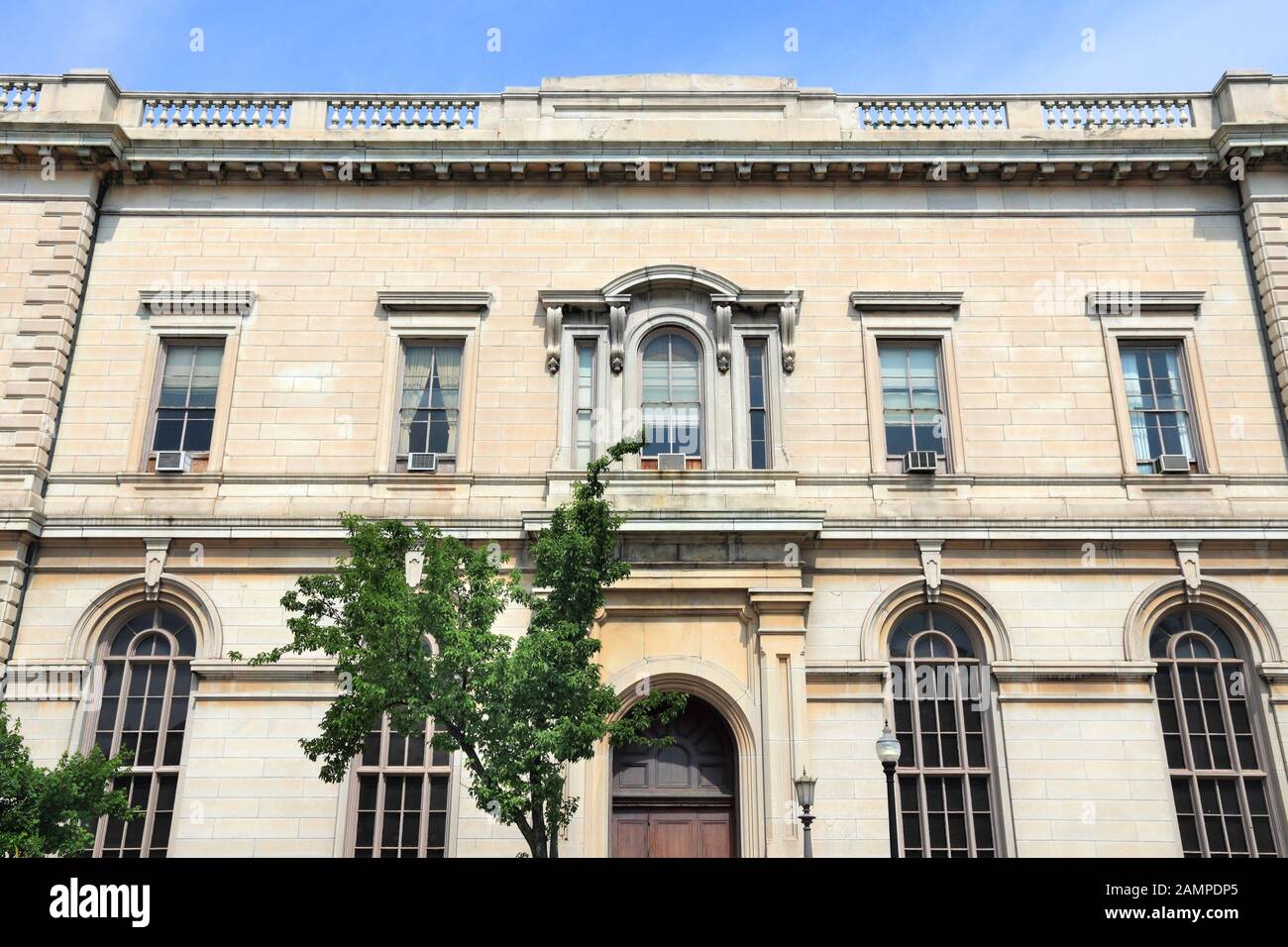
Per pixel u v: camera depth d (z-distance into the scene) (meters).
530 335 22.55
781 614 19.95
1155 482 21.47
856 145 23.25
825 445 21.75
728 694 19.75
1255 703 20.25
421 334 22.50
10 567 20.23
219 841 19.25
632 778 20.11
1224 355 22.38
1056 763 19.77
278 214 23.34
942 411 22.23
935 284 22.91
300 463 21.64
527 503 21.19
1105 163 23.22
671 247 23.17
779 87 24.34
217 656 20.23
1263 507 21.16
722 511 20.08
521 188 23.55
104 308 22.62
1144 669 20.14
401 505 21.09
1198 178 23.53
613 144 23.17
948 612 21.03
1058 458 21.72
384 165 23.30
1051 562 20.95
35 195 22.91
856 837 19.33
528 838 14.73
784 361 22.22
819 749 19.77
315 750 15.51
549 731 14.20
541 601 15.90
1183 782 19.92
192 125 24.17
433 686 14.70
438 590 15.20
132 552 20.89
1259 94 23.67
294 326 22.58
